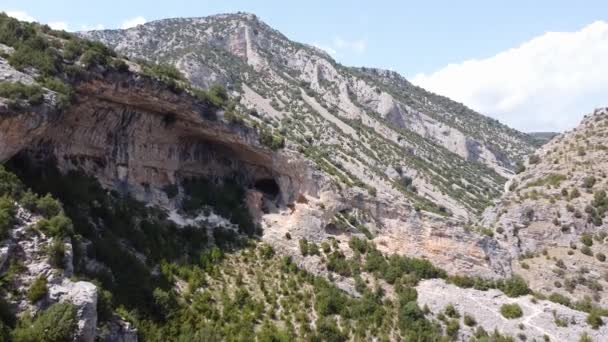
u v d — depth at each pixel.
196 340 39.38
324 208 59.88
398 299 53.94
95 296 32.16
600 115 107.00
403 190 105.81
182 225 52.00
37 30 46.06
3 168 35.97
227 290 47.38
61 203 39.75
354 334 47.62
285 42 199.88
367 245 59.44
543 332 51.94
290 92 153.88
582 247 80.44
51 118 38.88
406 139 158.50
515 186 102.56
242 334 42.09
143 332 37.38
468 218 109.44
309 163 60.94
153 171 52.78
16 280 31.00
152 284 42.84
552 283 75.62
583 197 86.69
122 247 44.22
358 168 105.56
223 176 60.50
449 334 50.84
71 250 34.31
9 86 36.56
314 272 54.28
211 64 143.62
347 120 150.75
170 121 52.53
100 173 48.19
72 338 29.84
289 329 44.88
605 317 54.16
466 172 162.25
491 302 55.91
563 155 100.19
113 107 47.34
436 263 61.22
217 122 54.00
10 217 33.03
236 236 54.97
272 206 60.00
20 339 28.30
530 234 84.38
